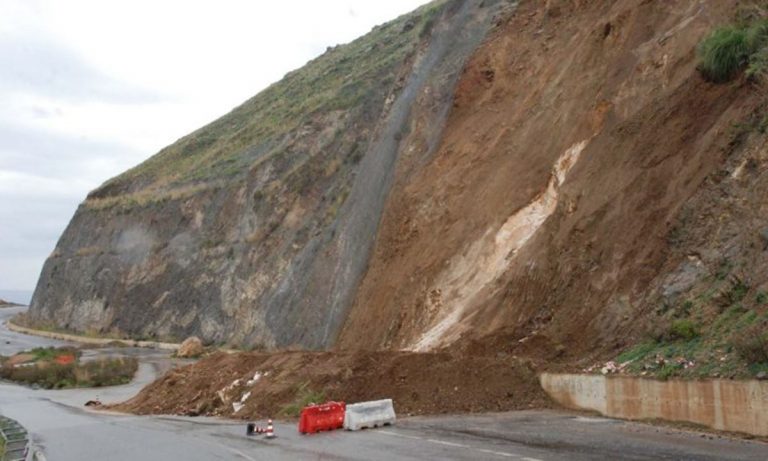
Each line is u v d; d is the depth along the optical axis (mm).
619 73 19094
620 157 16422
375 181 31469
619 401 11406
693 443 8969
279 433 13227
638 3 20219
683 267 12789
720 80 15266
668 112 15992
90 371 34938
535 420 11688
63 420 19266
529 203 19328
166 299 56281
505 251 18828
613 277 14172
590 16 23125
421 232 23250
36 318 74250
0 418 17984
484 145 23516
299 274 37719
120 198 71438
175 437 13953
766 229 11469
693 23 17469
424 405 14000
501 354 14883
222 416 17453
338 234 33812
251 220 50438
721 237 12461
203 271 53438
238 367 20641
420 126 28703
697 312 11594
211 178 60844
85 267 68688
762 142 12852
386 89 49031
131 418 19000
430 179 24703
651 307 12766
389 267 23922
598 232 15312
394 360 15680
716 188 13242
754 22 15359
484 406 13406
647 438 9492
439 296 19812
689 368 10375
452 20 33156
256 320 42938
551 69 23062
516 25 26781
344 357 17234
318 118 53375
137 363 39250
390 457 9570
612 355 12586
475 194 22016
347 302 27594
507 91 24859
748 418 9242
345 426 12977
